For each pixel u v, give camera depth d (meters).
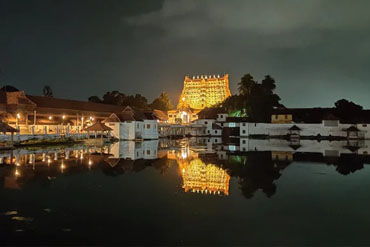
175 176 22.88
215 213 14.09
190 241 11.02
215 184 20.34
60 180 20.78
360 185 20.55
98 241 10.92
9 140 43.72
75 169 25.23
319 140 74.12
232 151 43.62
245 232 11.90
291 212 14.43
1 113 62.47
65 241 10.91
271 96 94.19
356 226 12.71
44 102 72.62
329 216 13.93
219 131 100.69
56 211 14.09
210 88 161.75
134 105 116.50
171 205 15.21
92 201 15.73
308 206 15.46
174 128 93.00
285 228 12.39
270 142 65.69
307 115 85.69
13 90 81.75
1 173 23.05
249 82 97.62
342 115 83.12
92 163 28.80
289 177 23.30
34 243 10.73
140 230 11.95
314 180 22.19
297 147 51.41
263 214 14.08
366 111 82.12
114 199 16.16
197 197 16.81
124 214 13.75
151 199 16.23
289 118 85.81
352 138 76.75
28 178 21.28
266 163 30.80
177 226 12.41
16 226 12.25
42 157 32.81
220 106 123.94
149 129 71.88
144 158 33.56
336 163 31.23
